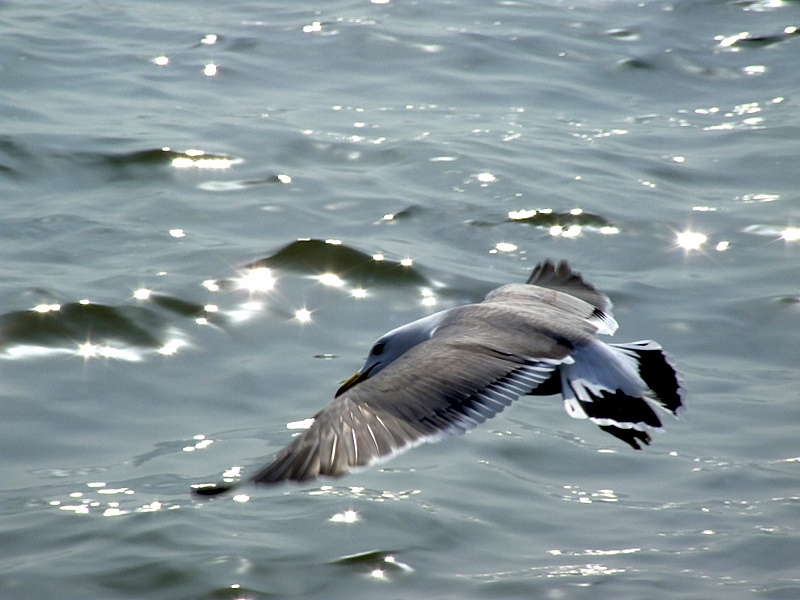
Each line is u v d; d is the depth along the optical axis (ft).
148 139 57.98
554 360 23.20
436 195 54.08
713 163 58.80
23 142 56.95
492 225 51.62
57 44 70.33
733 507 35.01
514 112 64.03
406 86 66.85
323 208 52.80
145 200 53.01
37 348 42.14
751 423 39.01
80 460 36.70
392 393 20.92
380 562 32.37
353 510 34.76
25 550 32.55
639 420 22.88
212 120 61.11
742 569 32.14
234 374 41.19
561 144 60.13
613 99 66.64
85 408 39.27
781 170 57.88
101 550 32.63
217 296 45.62
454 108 64.18
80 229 50.19
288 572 31.94
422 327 25.14
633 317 45.09
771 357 42.83
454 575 32.01
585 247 50.21
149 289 45.75
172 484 35.37
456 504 35.12
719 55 72.38
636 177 56.90
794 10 78.54
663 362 24.40
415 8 78.13
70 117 60.44
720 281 47.78
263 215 51.88
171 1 79.30
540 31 74.90
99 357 41.98
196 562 32.01
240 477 35.53
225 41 71.82
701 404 40.06
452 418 20.86
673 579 31.76
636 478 36.65
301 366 41.73
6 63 66.59
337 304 45.70
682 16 77.82
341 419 20.20
